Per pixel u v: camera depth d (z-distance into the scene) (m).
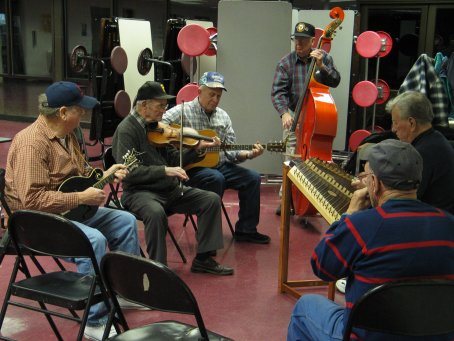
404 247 1.64
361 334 1.75
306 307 2.08
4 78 10.02
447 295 1.60
